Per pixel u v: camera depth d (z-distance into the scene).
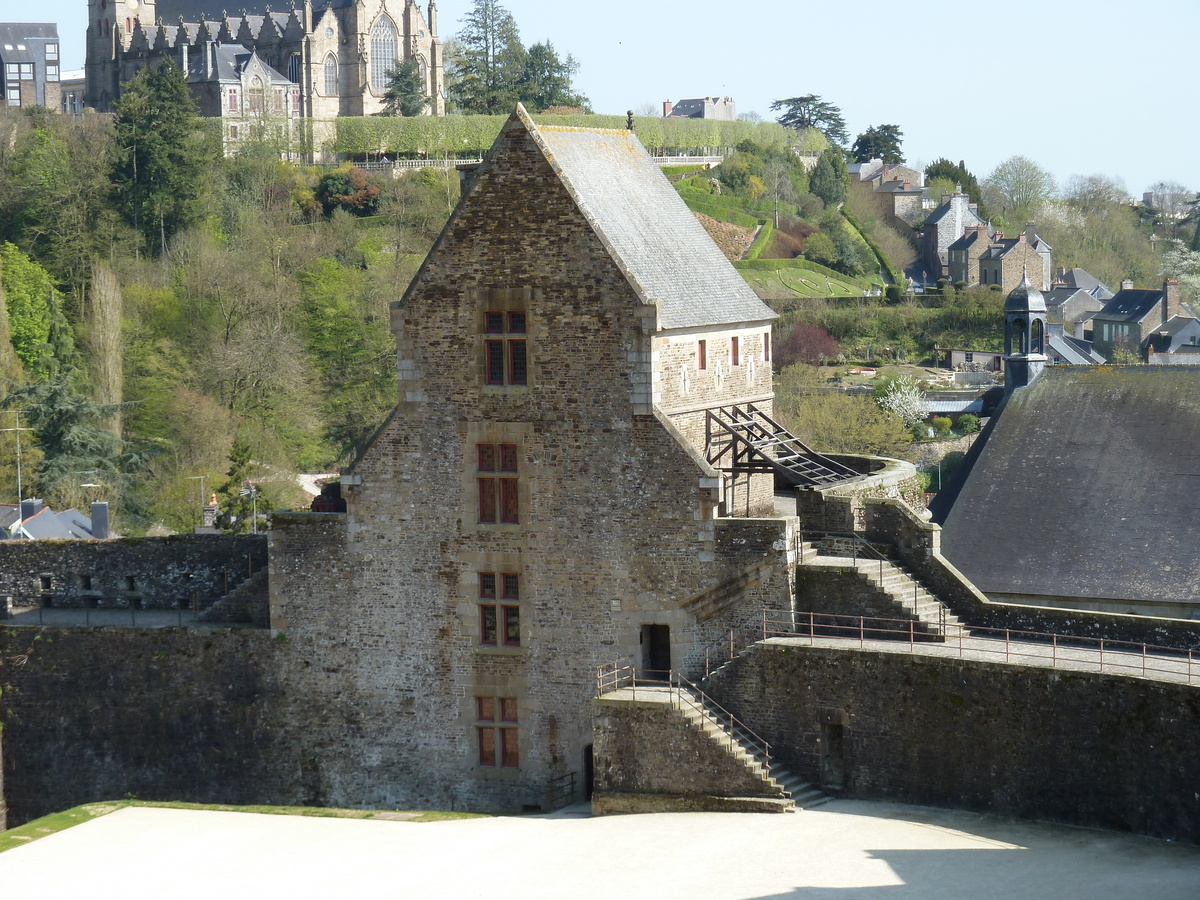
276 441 99.88
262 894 33.09
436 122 161.12
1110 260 186.00
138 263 118.31
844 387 113.94
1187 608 43.59
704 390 42.72
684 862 33.19
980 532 47.72
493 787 41.41
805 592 38.91
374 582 42.00
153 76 135.00
